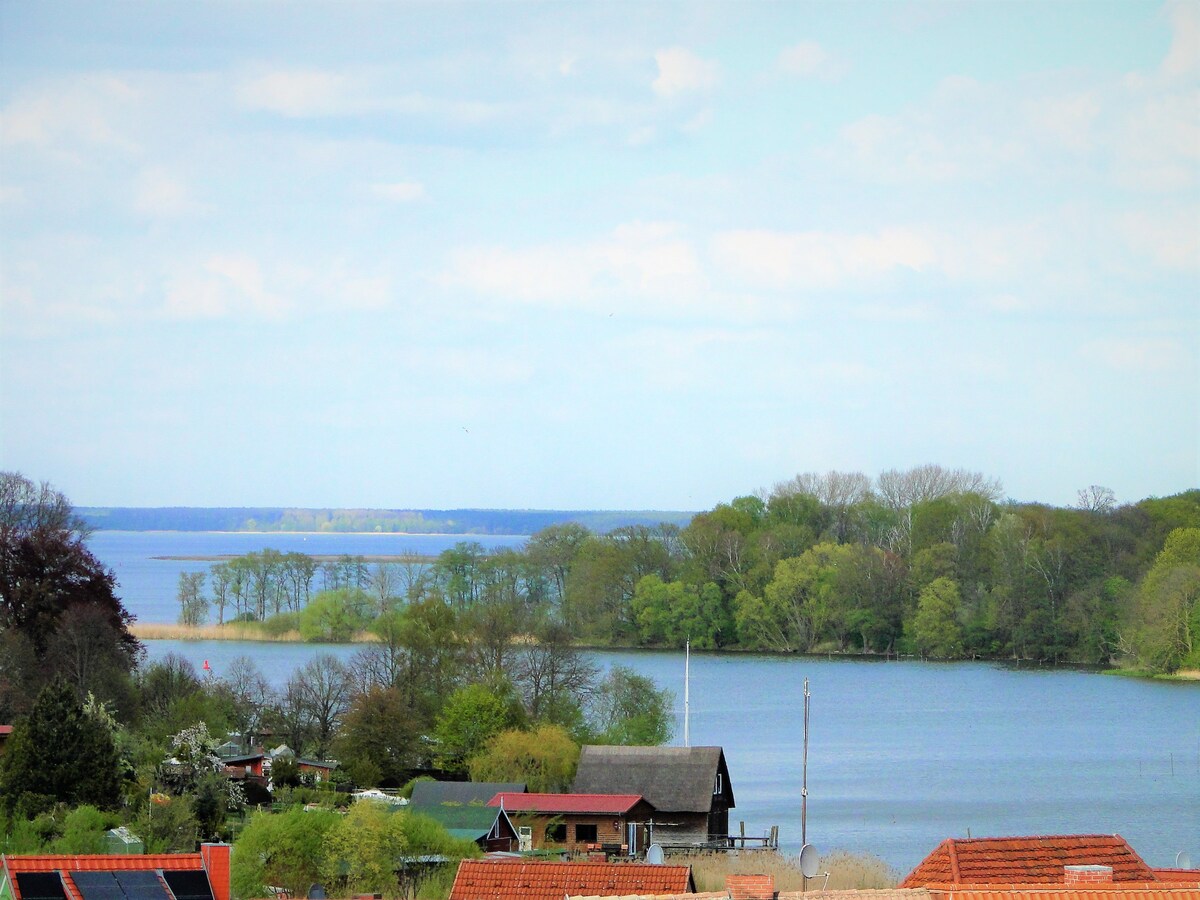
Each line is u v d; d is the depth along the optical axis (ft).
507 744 442.50
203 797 359.05
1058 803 476.13
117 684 481.05
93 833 317.22
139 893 181.88
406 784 455.22
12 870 183.73
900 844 408.26
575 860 337.52
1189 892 152.35
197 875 188.75
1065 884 165.37
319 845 286.46
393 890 280.72
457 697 485.56
